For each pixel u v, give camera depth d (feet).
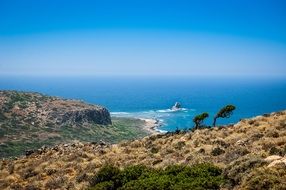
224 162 78.79
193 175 61.31
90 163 110.32
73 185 93.61
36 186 99.09
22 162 135.95
